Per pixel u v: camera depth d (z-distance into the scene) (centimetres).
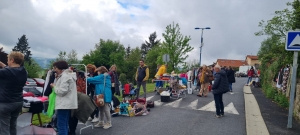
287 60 1078
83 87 679
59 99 538
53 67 559
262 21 1689
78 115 593
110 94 716
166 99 1188
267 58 1812
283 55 1253
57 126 573
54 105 548
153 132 677
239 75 5906
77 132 669
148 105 1044
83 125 748
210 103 1166
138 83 1215
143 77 1205
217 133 675
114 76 876
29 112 575
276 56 1470
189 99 1287
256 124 768
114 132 673
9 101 457
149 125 752
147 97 1337
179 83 1391
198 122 796
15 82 459
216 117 873
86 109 599
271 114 921
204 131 693
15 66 479
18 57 480
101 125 731
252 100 1289
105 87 706
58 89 527
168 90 1300
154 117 864
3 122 458
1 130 456
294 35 739
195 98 1327
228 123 788
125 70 7456
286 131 691
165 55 1819
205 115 908
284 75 1210
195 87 1791
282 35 1633
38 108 585
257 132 679
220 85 856
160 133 668
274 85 1495
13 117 486
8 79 451
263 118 852
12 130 492
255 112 955
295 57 737
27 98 584
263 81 1950
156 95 1423
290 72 1081
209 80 1402
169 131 688
